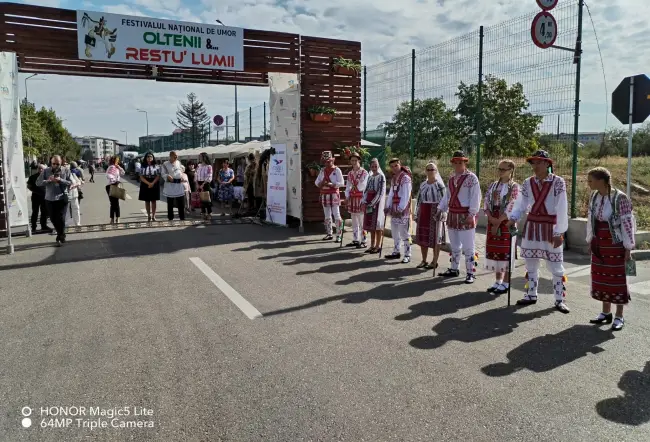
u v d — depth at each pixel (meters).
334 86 12.46
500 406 3.41
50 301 5.89
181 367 4.02
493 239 6.27
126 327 4.96
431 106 11.80
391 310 5.54
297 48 11.96
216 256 8.56
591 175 4.99
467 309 5.62
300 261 8.22
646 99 7.81
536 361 4.17
